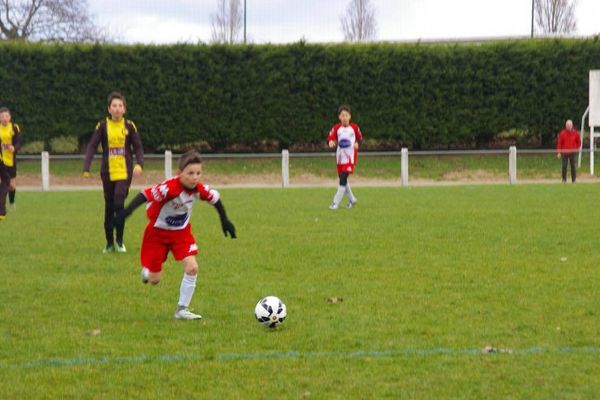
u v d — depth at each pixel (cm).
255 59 4453
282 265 1438
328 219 2128
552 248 1594
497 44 4481
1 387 790
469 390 779
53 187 3688
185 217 1063
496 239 1719
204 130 4459
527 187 3206
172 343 939
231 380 810
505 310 1086
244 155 3750
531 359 871
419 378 812
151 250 1070
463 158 4372
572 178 3662
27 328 1009
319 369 841
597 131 4634
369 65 4469
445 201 2614
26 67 4328
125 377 820
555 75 4466
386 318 1048
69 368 848
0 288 1255
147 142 4441
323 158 4428
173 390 782
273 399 757
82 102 4372
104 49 4372
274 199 2786
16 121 4344
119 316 1073
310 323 1027
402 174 3488
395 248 1614
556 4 6394
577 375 819
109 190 1595
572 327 998
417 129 4497
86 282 1303
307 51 4453
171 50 4409
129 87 4403
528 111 4494
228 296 1191
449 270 1375
